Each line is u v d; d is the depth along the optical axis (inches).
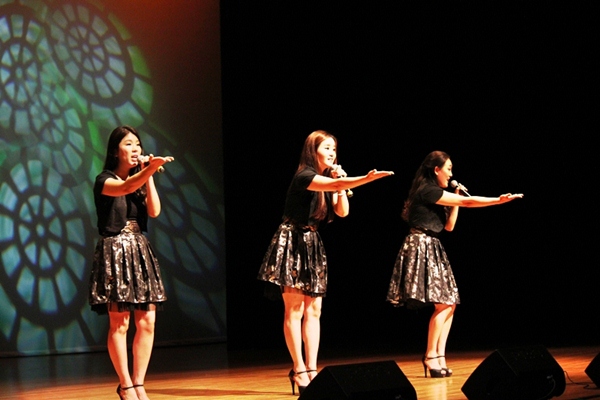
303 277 185.9
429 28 369.1
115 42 320.2
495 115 366.6
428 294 216.8
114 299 163.2
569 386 180.5
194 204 338.6
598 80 341.1
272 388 202.4
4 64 295.7
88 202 312.3
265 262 189.6
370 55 380.2
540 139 361.1
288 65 377.1
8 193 295.6
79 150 310.3
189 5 341.7
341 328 392.8
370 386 131.0
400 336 382.0
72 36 310.2
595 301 366.9
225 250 349.7
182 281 334.6
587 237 361.4
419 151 379.2
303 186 182.5
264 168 374.0
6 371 258.5
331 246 390.0
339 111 383.2
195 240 338.6
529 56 353.7
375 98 382.9
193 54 341.7
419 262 220.4
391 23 375.2
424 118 377.4
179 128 335.9
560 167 359.6
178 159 335.0
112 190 160.1
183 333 335.6
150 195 170.4
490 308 387.2
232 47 365.1
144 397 169.9
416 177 228.1
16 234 297.1
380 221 391.5
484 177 373.7
